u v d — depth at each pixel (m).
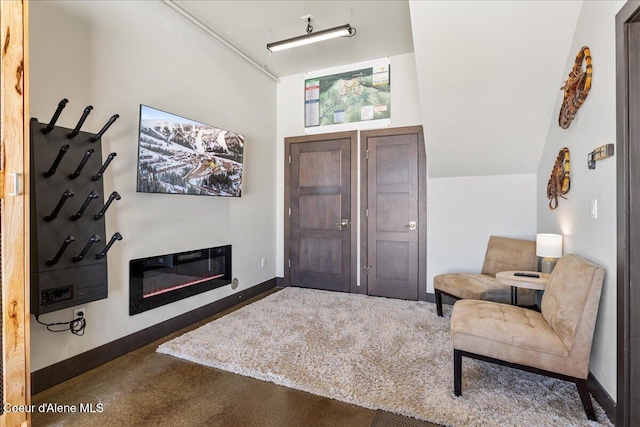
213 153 3.29
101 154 2.29
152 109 2.62
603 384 1.87
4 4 1.54
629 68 1.64
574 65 2.32
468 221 3.78
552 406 1.87
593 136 2.06
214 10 3.02
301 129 4.53
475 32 2.57
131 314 2.58
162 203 2.86
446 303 3.81
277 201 4.61
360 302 3.86
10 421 1.56
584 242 2.20
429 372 2.23
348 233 4.31
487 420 1.74
